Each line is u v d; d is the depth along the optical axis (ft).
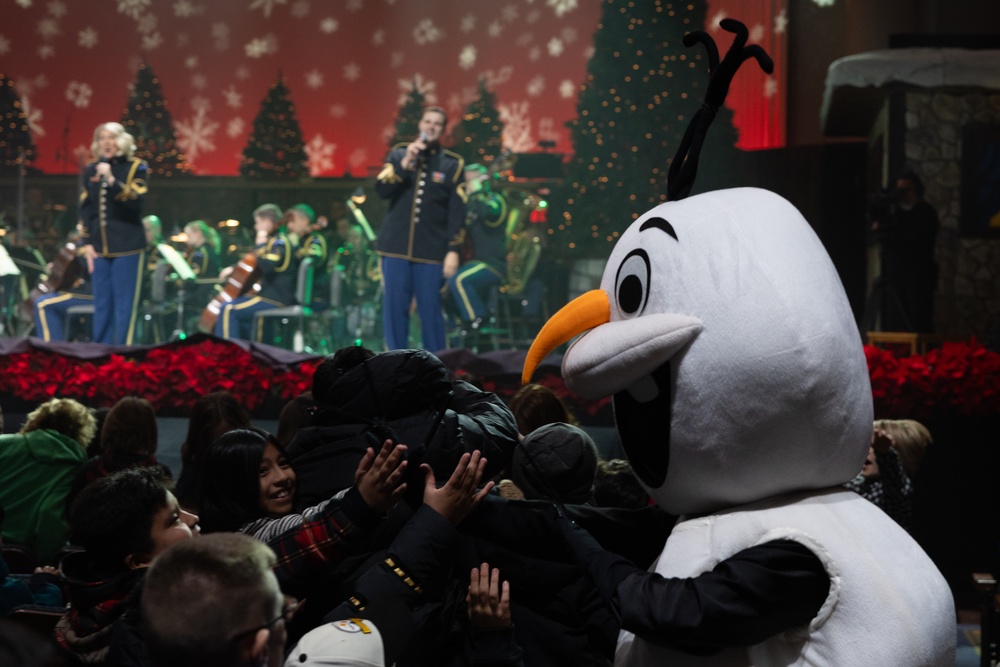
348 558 5.97
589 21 46.37
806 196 41.34
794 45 44.14
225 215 44.75
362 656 4.59
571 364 5.83
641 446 5.83
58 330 35.22
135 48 48.37
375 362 6.31
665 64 38.78
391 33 47.70
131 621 5.51
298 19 48.11
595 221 38.55
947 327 30.71
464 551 6.01
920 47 31.19
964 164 30.66
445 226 31.48
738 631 5.14
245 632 4.04
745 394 5.34
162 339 38.93
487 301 35.27
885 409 19.51
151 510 6.22
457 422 6.16
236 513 6.66
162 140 47.29
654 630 5.24
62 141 48.32
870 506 5.68
